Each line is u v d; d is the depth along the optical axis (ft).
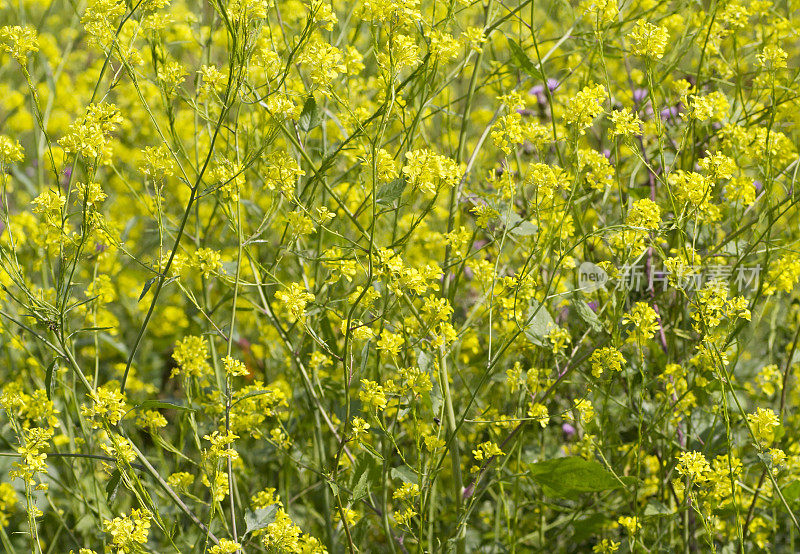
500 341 8.91
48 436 8.23
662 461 8.87
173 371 8.75
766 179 8.57
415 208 9.60
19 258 9.57
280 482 9.21
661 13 9.24
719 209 8.78
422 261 9.60
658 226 8.35
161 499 9.18
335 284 8.64
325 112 8.81
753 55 9.27
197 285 9.90
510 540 8.87
